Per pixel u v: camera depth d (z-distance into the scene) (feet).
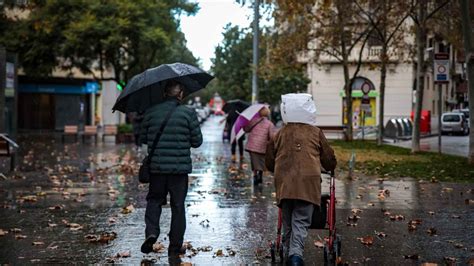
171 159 22.99
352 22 102.99
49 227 29.40
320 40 108.17
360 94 163.94
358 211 33.86
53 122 178.29
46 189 43.52
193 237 27.22
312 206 21.48
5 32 121.29
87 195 40.55
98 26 112.68
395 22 97.81
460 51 92.22
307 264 22.36
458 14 81.00
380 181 48.29
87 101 191.72
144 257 23.50
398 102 161.89
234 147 72.59
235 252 24.27
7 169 54.85
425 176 51.75
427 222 30.66
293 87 161.17
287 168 21.38
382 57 97.86
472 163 60.08
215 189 43.96
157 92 25.40
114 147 98.48
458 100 233.14
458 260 22.84
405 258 23.21
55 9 116.78
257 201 38.09
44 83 174.29
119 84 126.82
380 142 99.71
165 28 127.13
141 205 36.24
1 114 57.93
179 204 23.57
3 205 36.06
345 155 75.72
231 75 187.11
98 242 26.16
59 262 22.74
